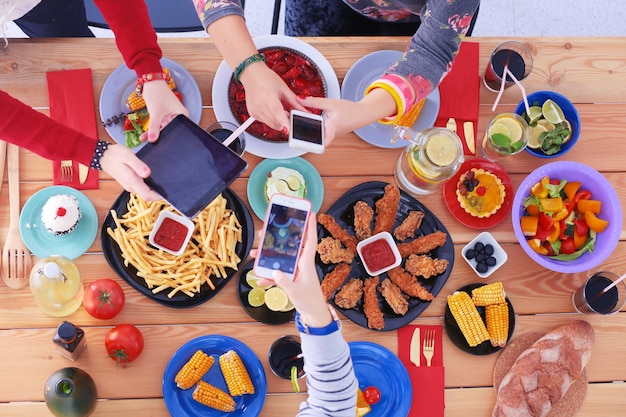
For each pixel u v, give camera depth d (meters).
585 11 2.97
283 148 1.64
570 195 1.67
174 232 1.55
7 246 1.56
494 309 1.62
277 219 1.23
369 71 1.75
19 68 1.65
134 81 1.65
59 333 1.34
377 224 1.65
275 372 1.52
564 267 1.58
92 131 1.64
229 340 1.54
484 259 1.63
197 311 1.58
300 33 2.08
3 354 1.51
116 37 1.46
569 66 1.82
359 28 2.05
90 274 1.58
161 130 1.39
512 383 1.56
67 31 2.11
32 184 1.61
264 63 1.44
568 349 1.58
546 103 1.72
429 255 1.65
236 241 1.59
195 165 1.37
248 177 1.67
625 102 1.81
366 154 1.72
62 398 1.36
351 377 1.21
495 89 1.78
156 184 1.37
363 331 1.60
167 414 1.52
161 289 1.53
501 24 2.94
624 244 1.75
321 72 1.68
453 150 1.54
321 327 1.16
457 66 1.76
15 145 1.47
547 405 1.54
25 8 1.64
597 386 1.64
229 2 1.45
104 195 1.62
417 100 1.50
